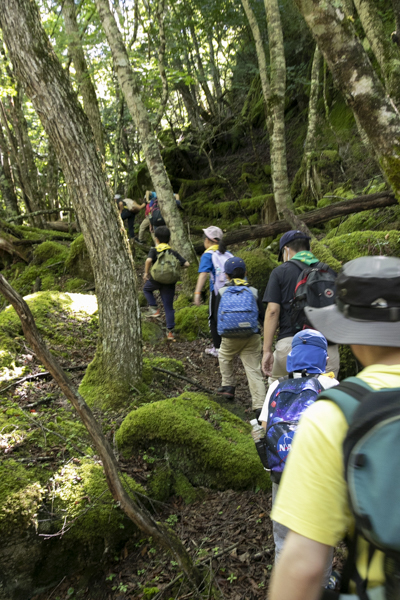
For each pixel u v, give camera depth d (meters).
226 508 3.70
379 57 6.52
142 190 17.67
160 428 4.09
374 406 0.93
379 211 8.05
